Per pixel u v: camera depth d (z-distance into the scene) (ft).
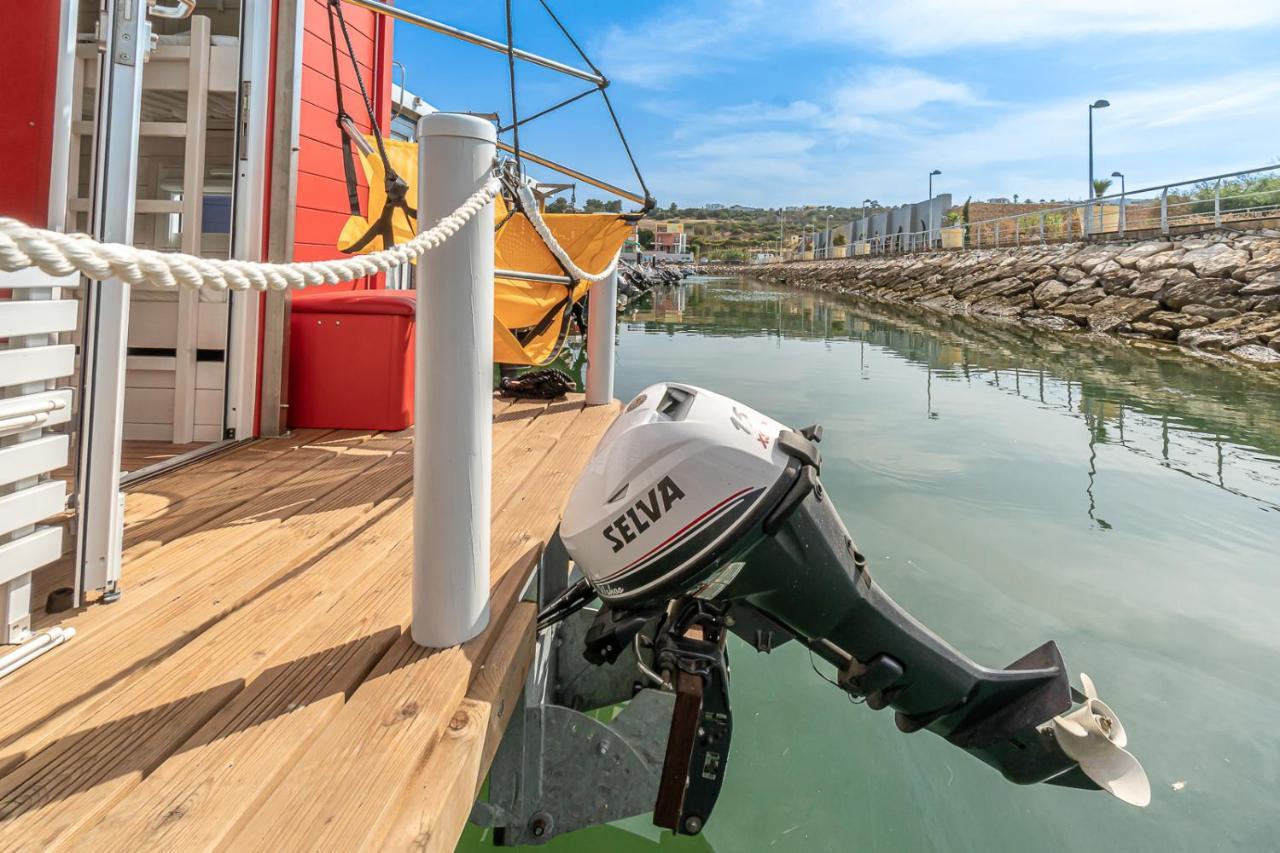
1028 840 5.00
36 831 2.65
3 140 3.76
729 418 4.05
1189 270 34.68
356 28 12.94
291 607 4.62
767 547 3.87
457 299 3.76
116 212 4.32
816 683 6.91
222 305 8.79
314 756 3.18
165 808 2.81
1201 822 5.04
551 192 18.71
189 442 8.85
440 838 2.95
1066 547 9.52
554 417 10.97
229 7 9.53
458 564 4.06
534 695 5.24
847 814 5.29
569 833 4.92
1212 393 19.69
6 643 3.83
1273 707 6.24
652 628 4.62
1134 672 6.75
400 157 10.07
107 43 4.19
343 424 9.79
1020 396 19.42
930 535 9.85
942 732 4.73
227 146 9.87
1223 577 8.66
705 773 4.24
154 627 4.29
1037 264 49.93
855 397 19.20
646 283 81.15
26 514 3.83
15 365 3.64
